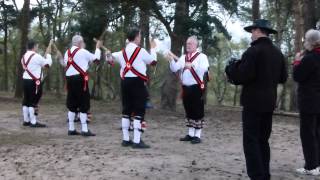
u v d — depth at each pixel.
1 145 8.75
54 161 7.36
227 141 9.84
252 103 5.79
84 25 17.41
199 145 9.21
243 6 20.98
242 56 5.82
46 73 29.64
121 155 7.89
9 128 11.19
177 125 12.56
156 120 13.72
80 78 9.90
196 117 9.50
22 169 6.84
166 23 17.14
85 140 9.50
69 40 32.25
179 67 9.29
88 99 10.12
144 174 6.66
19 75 23.16
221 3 17.61
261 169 5.82
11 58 51.34
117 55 8.79
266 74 5.78
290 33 30.75
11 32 43.81
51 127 11.52
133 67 8.63
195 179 6.46
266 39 5.88
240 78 5.72
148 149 8.57
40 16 35.91
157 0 16.64
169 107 17.22
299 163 7.72
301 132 6.94
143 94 8.70
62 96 29.56
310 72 6.73
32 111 11.49
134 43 8.72
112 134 10.51
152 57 8.66
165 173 6.74
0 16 34.66
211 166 7.27
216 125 12.95
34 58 11.30
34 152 8.07
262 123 5.98
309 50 6.85
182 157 7.89
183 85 9.47
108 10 16.98
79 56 9.88
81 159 7.52
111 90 31.61
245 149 5.89
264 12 28.41
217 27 18.31
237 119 15.03
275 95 5.94
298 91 6.98
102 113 15.45
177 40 17.08
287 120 15.42
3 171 6.72
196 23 16.72
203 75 9.39
